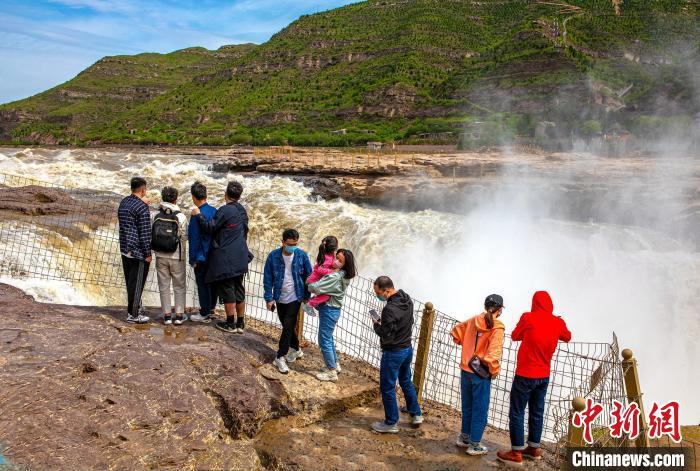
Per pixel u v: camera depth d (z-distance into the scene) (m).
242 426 5.74
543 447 6.29
